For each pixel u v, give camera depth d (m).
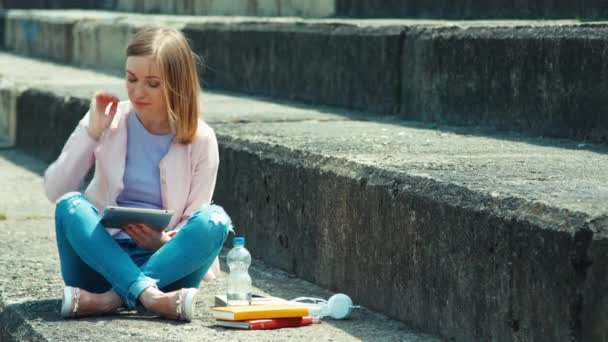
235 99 11.25
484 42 8.38
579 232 4.43
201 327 5.35
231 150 7.69
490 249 4.95
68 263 5.64
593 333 4.43
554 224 4.57
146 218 5.40
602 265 4.41
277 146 7.17
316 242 6.54
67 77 14.47
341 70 10.20
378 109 9.69
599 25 7.39
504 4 10.55
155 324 5.39
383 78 9.58
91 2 21.52
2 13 20.64
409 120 9.25
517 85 8.07
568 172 5.80
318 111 9.87
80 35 16.59
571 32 7.59
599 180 5.48
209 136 5.79
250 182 7.41
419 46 9.10
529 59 7.95
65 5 21.73
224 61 12.43
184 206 5.77
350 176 6.16
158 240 5.56
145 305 5.43
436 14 11.55
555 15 9.90
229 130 8.15
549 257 4.57
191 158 5.76
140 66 5.52
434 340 5.32
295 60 10.99
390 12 12.34
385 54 9.52
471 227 5.08
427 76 9.01
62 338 5.12
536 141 7.55
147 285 5.39
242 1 15.29
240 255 5.70
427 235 5.43
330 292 6.38
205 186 5.78
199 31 12.95
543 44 7.81
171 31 5.62
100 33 15.93
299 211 6.75
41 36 18.34
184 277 5.62
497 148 7.03
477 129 8.35
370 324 5.62
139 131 5.75
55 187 5.68
